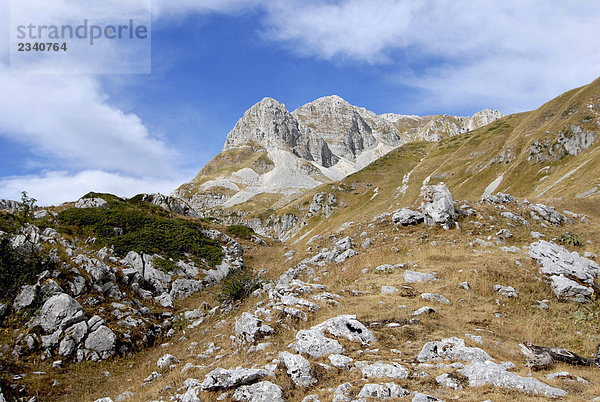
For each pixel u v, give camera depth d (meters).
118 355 20.08
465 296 16.84
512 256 22.41
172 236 39.88
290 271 29.41
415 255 25.22
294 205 193.88
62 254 24.52
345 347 11.38
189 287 32.50
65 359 18.39
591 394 7.89
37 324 19.20
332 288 20.23
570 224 31.41
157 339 23.16
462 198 113.62
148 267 32.28
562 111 109.44
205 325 23.73
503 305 16.27
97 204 45.16
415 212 33.62
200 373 12.45
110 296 24.97
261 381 9.46
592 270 18.97
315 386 9.29
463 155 149.00
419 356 10.35
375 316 14.28
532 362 10.27
